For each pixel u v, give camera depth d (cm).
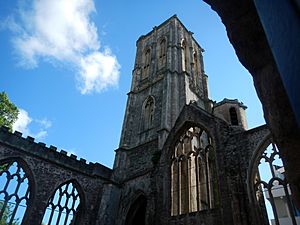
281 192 3831
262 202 1888
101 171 3297
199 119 2598
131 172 3331
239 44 420
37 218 2534
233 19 423
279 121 331
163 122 3434
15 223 3203
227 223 1841
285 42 186
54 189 2800
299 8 170
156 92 4238
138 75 5078
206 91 4959
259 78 387
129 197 2991
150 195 2514
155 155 2933
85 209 2900
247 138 2188
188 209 2227
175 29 5309
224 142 2273
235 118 3653
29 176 2700
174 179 2509
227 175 2048
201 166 2742
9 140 2720
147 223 2309
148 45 5750
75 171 3080
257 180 1986
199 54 5991
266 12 223
